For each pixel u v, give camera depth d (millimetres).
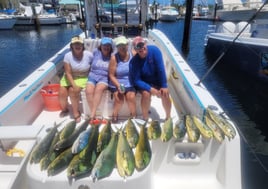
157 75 2861
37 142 1963
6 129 2027
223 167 1978
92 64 3146
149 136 2035
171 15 39125
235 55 10000
